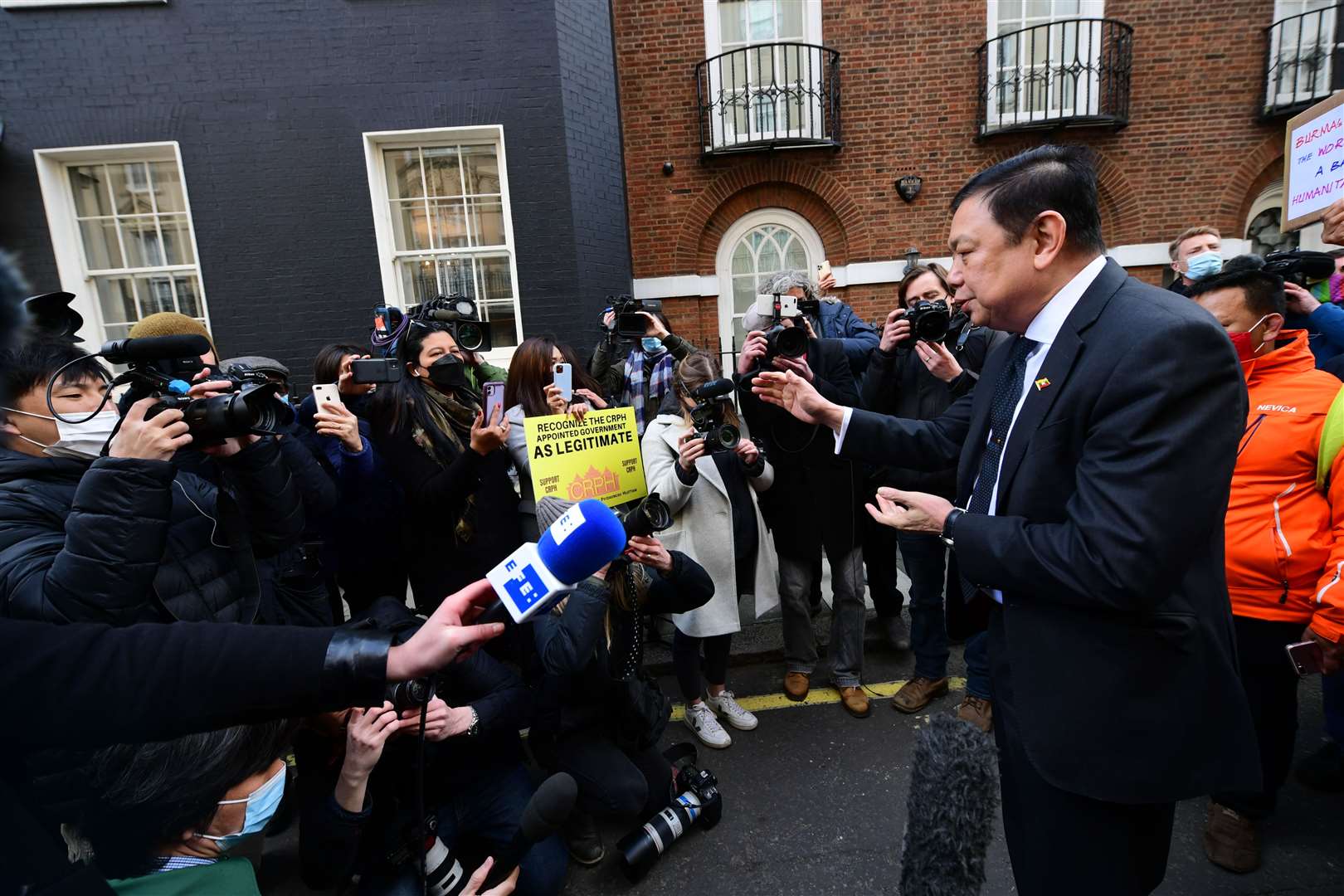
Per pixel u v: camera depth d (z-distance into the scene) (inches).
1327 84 256.7
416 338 98.0
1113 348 41.8
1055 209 44.4
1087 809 45.1
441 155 211.2
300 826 59.9
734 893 74.0
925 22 255.9
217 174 196.5
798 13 258.7
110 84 190.1
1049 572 41.6
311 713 28.7
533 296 211.8
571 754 77.9
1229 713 43.1
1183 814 83.0
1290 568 68.6
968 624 59.6
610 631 76.7
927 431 65.8
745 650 125.7
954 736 39.8
